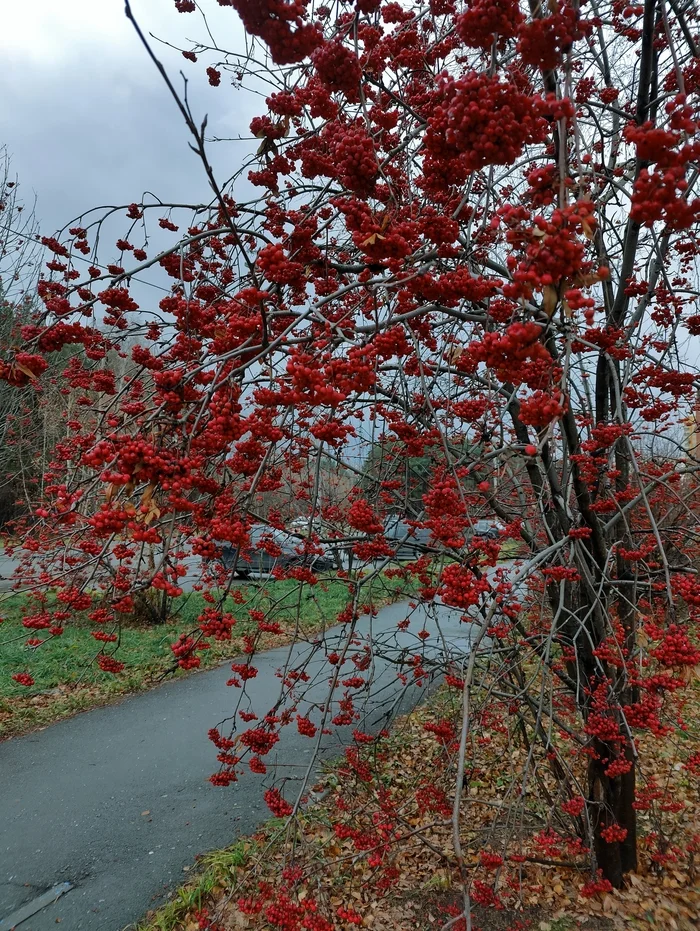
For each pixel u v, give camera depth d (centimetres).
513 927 334
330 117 248
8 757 591
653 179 134
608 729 276
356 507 254
